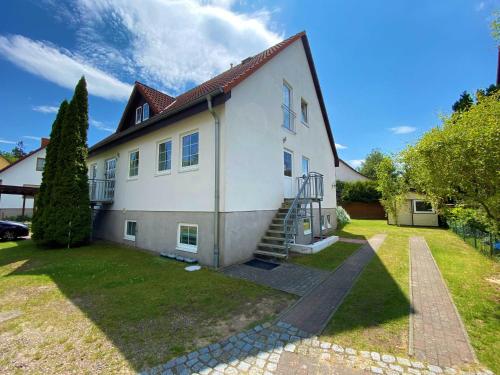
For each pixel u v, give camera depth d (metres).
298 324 3.53
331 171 15.55
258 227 8.11
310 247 8.15
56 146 10.82
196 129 7.87
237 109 7.47
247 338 3.16
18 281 5.52
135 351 2.86
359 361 2.70
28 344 3.00
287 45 10.23
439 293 4.70
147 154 9.84
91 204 11.55
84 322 3.57
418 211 18.95
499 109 4.78
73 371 2.51
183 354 2.81
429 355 2.80
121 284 5.28
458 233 12.70
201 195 7.47
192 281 5.48
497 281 5.37
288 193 10.17
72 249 9.58
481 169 4.33
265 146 8.70
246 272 6.20
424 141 5.25
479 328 3.40
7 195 24.22
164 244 8.61
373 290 4.89
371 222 22.14
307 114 12.42
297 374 2.48
